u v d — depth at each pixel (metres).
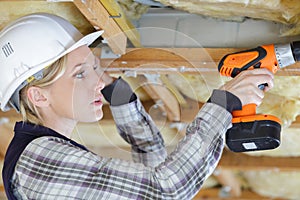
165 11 2.15
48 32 1.69
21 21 1.71
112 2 1.92
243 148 1.81
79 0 1.72
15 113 2.72
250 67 1.78
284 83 2.30
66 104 1.66
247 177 3.93
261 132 1.74
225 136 1.79
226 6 1.92
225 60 1.81
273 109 2.53
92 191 1.48
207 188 4.03
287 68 1.91
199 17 2.12
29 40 1.67
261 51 1.77
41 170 1.51
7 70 1.67
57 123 1.68
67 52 1.67
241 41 2.06
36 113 1.66
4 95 1.69
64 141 1.59
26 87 1.65
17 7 2.06
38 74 1.64
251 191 4.14
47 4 2.04
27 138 1.59
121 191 1.48
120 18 1.95
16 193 1.54
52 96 1.66
